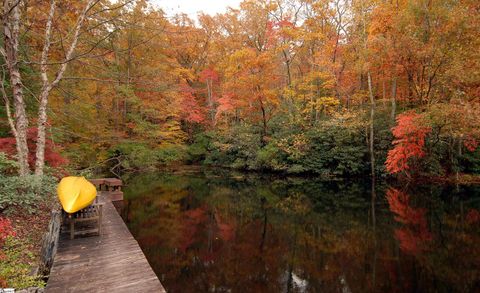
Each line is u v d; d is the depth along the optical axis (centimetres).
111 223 636
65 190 471
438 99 1244
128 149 1504
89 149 1298
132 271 397
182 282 491
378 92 1848
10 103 762
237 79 1728
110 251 471
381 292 443
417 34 1183
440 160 1413
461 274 490
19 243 424
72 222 529
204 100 2453
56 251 460
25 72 750
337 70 1714
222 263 565
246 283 486
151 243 670
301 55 1969
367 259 566
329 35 1823
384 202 1024
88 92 1150
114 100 1354
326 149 1588
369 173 1516
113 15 819
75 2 775
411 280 475
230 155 2044
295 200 1098
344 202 1045
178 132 1966
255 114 2002
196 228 781
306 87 1630
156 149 1667
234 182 1508
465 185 1237
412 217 835
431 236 676
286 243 669
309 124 1694
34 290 332
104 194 1044
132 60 1327
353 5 1506
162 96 1562
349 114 1470
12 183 523
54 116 885
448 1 1095
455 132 1136
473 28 1038
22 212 527
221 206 1023
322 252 611
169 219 863
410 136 1202
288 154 1656
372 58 1298
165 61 1727
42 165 644
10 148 674
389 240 664
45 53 674
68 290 342
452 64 1100
